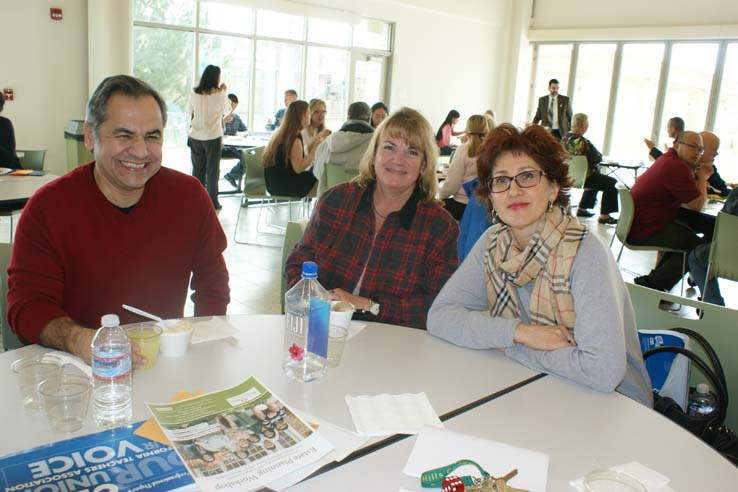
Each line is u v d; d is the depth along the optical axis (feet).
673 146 13.51
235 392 3.82
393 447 3.38
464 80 35.14
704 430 4.82
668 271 13.84
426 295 6.21
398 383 4.17
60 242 4.93
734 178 29.58
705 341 5.12
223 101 20.33
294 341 4.58
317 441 3.36
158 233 5.38
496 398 4.06
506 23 35.70
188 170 26.25
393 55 31.45
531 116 37.19
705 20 28.81
